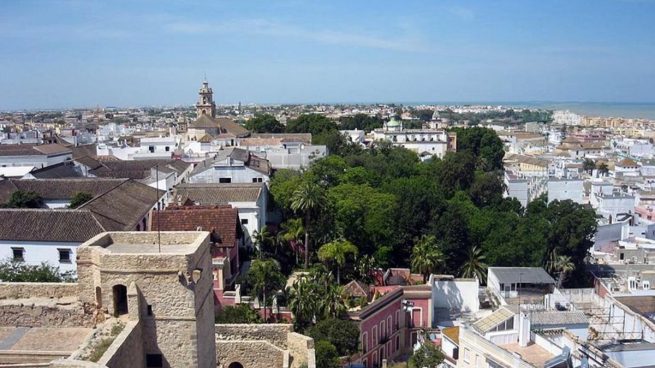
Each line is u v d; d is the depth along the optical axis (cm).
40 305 3419
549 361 4578
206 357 3562
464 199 11831
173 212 7488
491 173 14538
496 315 5625
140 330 3253
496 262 9288
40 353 3125
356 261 8331
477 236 9525
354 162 13500
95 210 7006
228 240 7162
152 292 3253
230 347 4688
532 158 19975
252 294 6738
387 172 12912
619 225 11488
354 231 8969
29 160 12031
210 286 3716
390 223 9275
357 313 6744
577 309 6512
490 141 19825
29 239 6456
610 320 6362
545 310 6062
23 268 6041
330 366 5575
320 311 6431
